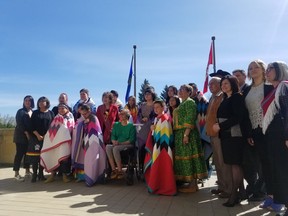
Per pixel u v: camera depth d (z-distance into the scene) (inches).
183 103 236.1
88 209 187.9
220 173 226.8
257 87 192.4
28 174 310.3
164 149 234.1
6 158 407.5
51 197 218.5
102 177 270.4
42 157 277.7
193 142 234.7
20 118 293.9
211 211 187.0
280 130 162.7
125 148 270.8
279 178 162.4
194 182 241.6
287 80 167.3
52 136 280.4
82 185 265.6
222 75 242.1
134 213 181.5
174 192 228.1
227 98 198.2
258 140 185.2
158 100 247.6
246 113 190.5
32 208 187.5
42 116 287.0
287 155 161.9
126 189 249.3
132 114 323.9
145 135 271.9
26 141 298.7
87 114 281.4
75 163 280.4
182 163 233.0
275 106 164.6
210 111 223.5
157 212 184.5
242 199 207.6
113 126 285.3
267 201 189.2
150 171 235.9
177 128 236.7
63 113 290.7
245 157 210.8
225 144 193.9
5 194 227.3
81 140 282.7
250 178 212.4
